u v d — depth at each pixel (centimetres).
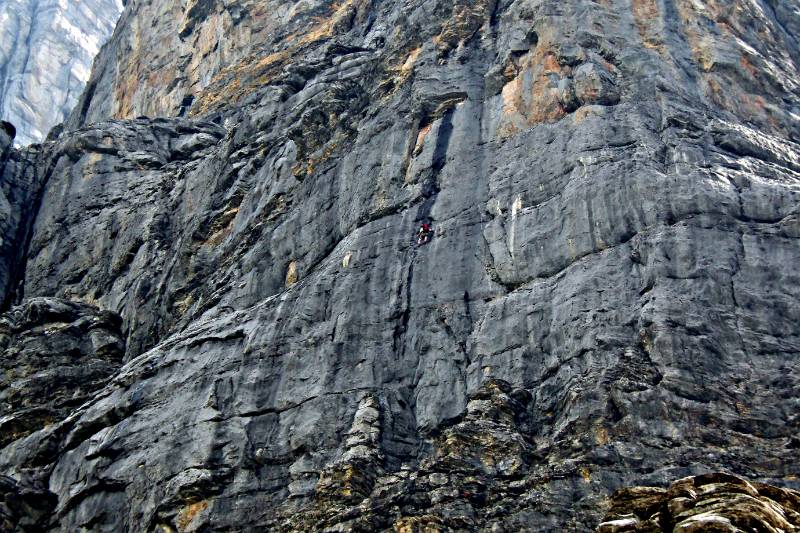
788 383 2734
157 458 3108
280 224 3800
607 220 3159
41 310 4209
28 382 3828
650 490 1688
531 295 3111
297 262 3656
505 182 3444
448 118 3753
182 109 6531
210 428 3109
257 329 3338
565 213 3231
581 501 2534
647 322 2880
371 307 3262
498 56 3909
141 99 6919
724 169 3247
